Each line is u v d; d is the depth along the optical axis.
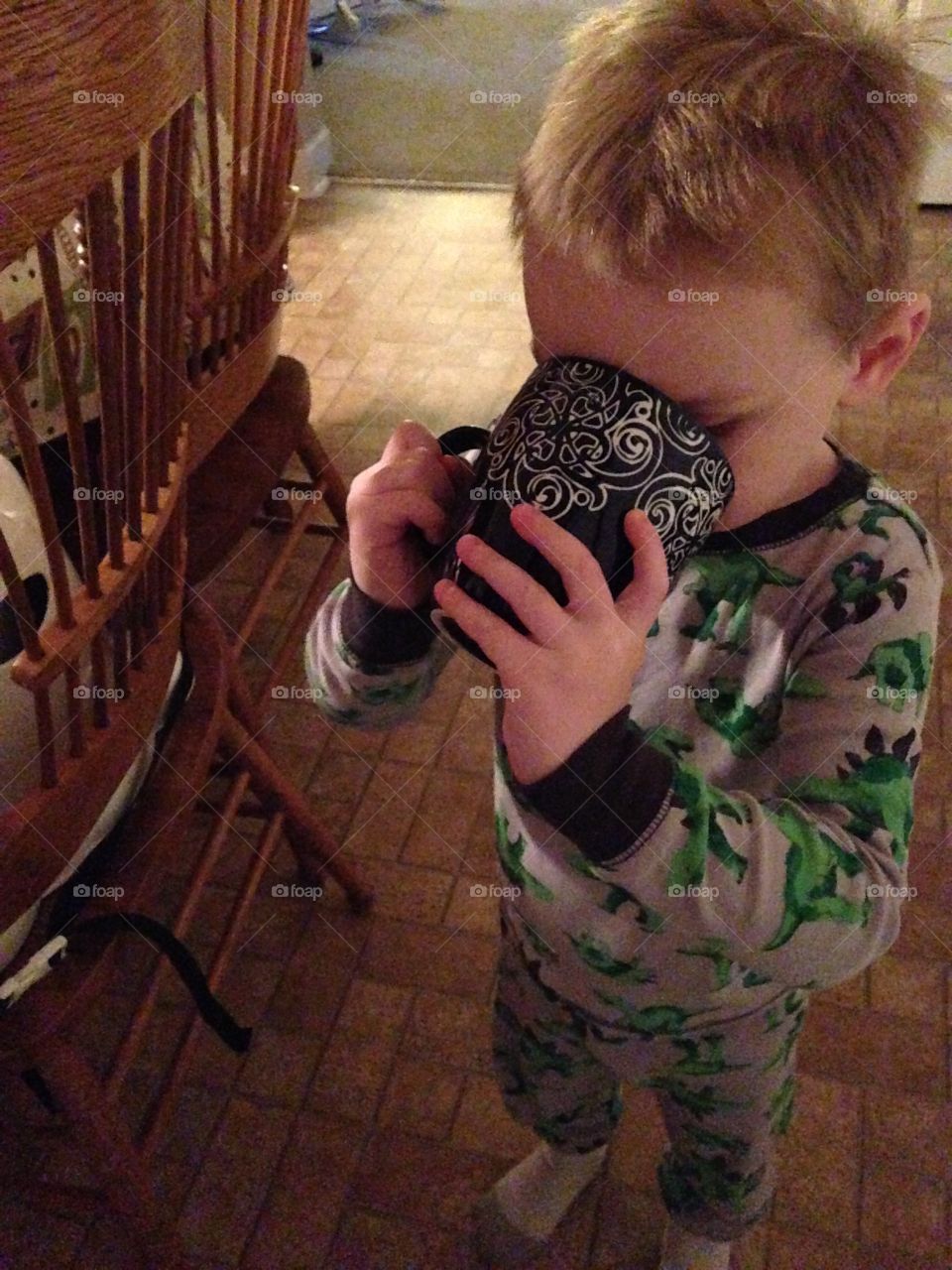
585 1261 0.97
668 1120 0.81
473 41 3.39
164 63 0.48
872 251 0.46
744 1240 0.97
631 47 0.48
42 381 0.82
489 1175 1.03
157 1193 1.02
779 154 0.44
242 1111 1.07
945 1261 0.95
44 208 0.41
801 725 0.55
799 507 0.55
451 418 1.87
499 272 2.29
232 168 0.85
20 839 0.59
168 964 0.91
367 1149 1.05
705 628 0.59
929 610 0.55
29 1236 0.98
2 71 0.37
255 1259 0.98
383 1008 1.15
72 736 0.62
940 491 1.67
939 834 1.26
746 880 0.48
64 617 0.56
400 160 2.74
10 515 0.64
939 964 1.15
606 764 0.46
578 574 0.43
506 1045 0.85
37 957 0.65
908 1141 1.03
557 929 0.66
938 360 1.94
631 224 0.44
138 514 0.63
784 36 0.47
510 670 0.44
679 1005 0.66
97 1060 1.10
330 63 3.32
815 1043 1.10
